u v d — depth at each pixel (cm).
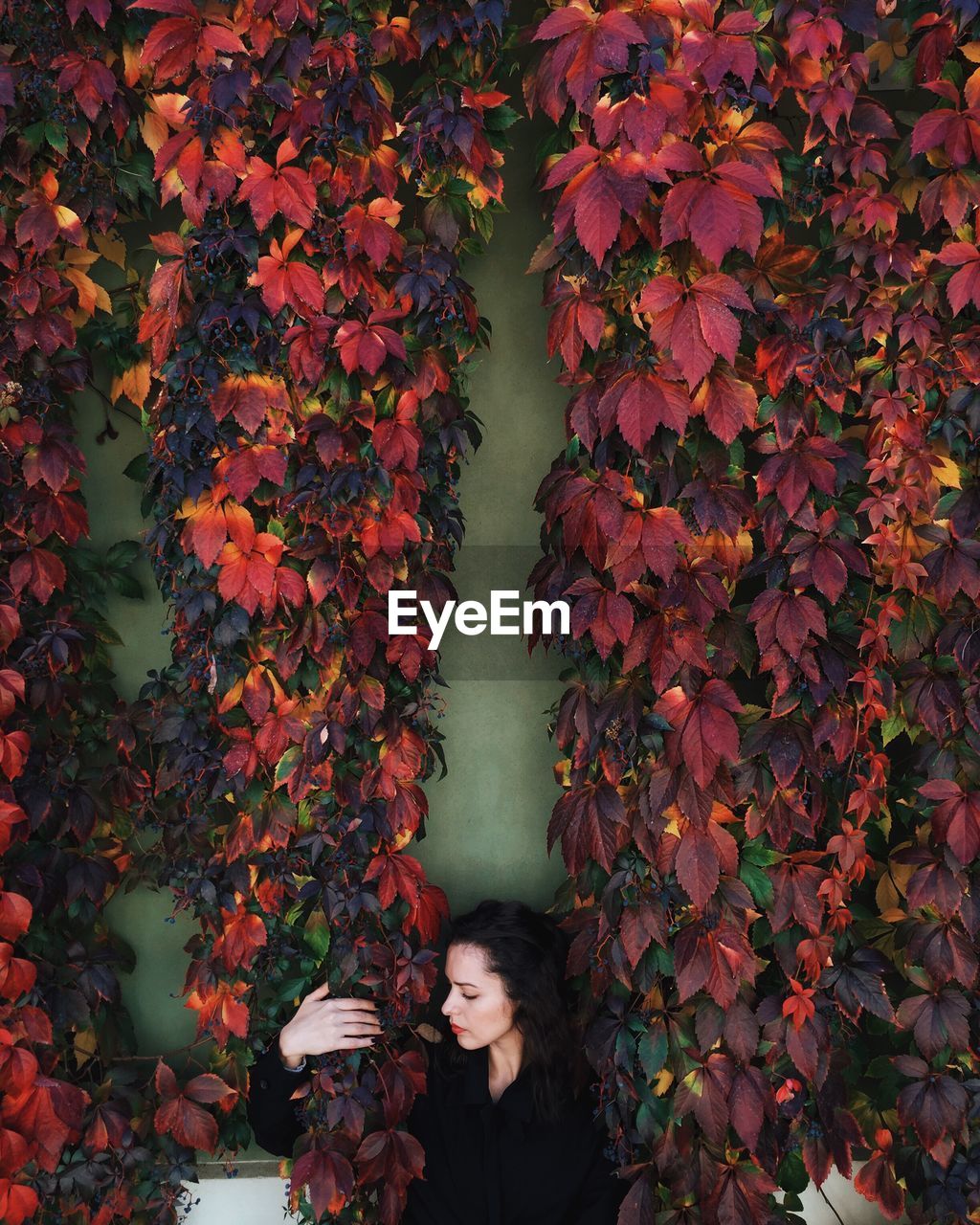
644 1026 159
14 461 172
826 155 164
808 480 160
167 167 161
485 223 174
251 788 169
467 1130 164
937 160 169
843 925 166
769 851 162
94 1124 173
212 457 163
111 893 183
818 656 163
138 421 191
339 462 165
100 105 167
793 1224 169
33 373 173
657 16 152
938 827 167
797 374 162
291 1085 160
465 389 189
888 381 170
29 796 173
